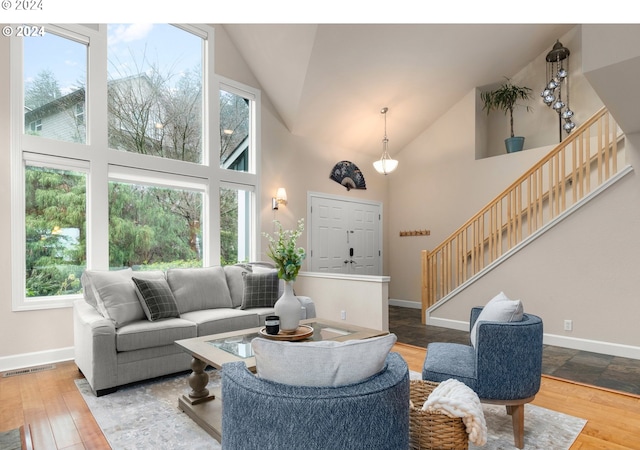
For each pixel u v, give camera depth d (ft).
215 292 13.07
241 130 17.70
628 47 7.27
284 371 4.22
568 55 18.78
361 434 3.97
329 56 16.03
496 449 6.72
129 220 13.96
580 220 13.55
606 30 7.57
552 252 14.16
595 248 13.20
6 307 11.05
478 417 5.57
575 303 13.55
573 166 14.06
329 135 20.65
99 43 13.10
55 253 12.18
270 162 18.43
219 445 6.91
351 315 15.58
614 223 12.85
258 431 4.09
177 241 15.25
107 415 8.08
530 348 6.88
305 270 19.63
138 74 14.44
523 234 17.62
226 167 17.02
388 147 23.44
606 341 12.82
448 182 21.83
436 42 17.12
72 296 12.29
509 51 19.10
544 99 18.71
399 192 24.30
